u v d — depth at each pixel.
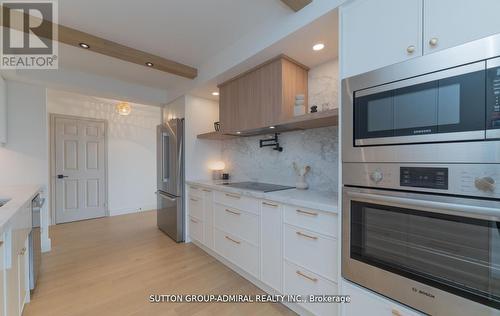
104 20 1.80
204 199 2.72
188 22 1.84
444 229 0.95
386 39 1.12
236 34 2.02
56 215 3.92
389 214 1.11
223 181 3.02
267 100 2.06
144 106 5.02
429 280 1.00
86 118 4.26
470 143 0.87
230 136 2.96
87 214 4.25
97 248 2.86
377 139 1.13
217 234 2.48
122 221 4.11
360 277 1.22
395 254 1.10
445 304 0.96
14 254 1.34
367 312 1.20
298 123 1.88
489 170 0.83
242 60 2.06
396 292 1.10
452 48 0.91
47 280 2.09
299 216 1.60
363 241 1.21
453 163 0.91
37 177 2.72
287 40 1.72
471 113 0.87
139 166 4.94
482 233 0.86
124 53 2.20
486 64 0.83
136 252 2.74
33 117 2.69
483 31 0.85
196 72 2.73
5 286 1.19
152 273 2.24
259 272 1.93
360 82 1.20
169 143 3.30
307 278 1.54
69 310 1.68
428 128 0.97
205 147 3.33
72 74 2.72
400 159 1.06
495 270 0.84
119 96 3.13
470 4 0.88
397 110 1.06
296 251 1.62
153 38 2.08
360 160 1.21
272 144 2.54
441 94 0.94
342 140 1.29
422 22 1.00
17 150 2.60
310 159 2.22
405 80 1.04
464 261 0.91
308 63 2.10
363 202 1.20
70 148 4.08
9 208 1.38
